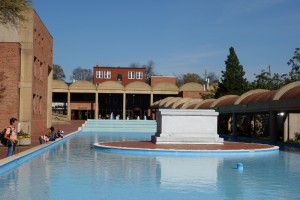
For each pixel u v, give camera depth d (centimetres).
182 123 2455
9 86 2664
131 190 1057
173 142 2411
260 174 1367
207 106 4212
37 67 3089
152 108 6538
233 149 2072
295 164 1647
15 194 987
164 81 7494
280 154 2062
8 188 1066
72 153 2036
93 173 1341
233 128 3688
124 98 6575
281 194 1029
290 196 1005
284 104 2684
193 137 2428
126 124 5291
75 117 7106
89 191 1035
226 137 3738
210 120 2467
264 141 3053
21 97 2748
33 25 2797
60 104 7162
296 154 2067
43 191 1028
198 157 1880
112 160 1727
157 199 953
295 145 2611
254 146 2330
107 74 7756
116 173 1347
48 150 2205
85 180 1202
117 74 7781
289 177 1305
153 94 6894
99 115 7056
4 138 1602
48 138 2566
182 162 1672
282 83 4522
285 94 2658
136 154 1986
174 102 5253
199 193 1031
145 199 952
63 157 1841
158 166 1534
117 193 1015
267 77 4728
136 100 7394
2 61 2664
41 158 1797
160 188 1091
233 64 4959
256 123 3750
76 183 1148
